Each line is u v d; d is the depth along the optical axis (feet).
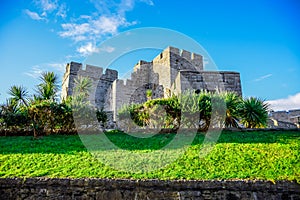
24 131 31.71
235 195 17.74
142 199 17.63
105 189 17.94
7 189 17.93
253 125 33.91
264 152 23.84
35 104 32.09
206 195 17.75
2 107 32.24
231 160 22.30
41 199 17.76
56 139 29.27
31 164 21.16
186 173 19.84
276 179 18.37
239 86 53.88
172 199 17.65
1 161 21.71
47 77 38.83
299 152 23.38
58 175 19.15
